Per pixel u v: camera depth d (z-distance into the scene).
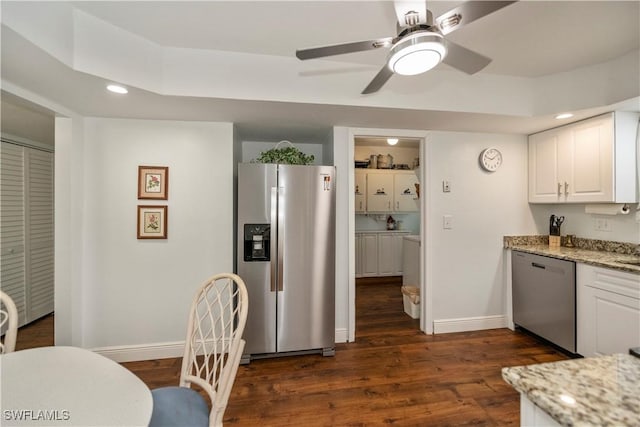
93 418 0.82
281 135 3.07
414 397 1.94
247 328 2.37
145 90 1.85
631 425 0.51
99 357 1.17
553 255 2.50
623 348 2.00
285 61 2.09
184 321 2.50
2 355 1.17
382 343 2.74
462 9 1.09
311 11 1.59
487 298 3.04
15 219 2.99
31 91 1.86
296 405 1.87
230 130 2.56
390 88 2.25
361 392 2.00
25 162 3.09
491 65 2.22
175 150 2.48
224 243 2.55
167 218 2.47
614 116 2.27
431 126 2.75
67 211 2.23
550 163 2.81
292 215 2.42
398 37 1.26
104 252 2.39
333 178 2.49
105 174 2.38
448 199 2.95
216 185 2.54
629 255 2.41
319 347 2.47
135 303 2.44
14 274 2.98
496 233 3.04
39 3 1.37
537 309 2.68
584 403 0.57
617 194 2.27
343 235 2.78
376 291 4.57
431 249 2.93
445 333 2.95
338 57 2.09
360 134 2.79
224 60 2.00
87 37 1.61
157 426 1.08
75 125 2.26
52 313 3.44
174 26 1.72
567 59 2.12
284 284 2.41
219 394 1.13
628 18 1.64
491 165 2.99
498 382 2.11
